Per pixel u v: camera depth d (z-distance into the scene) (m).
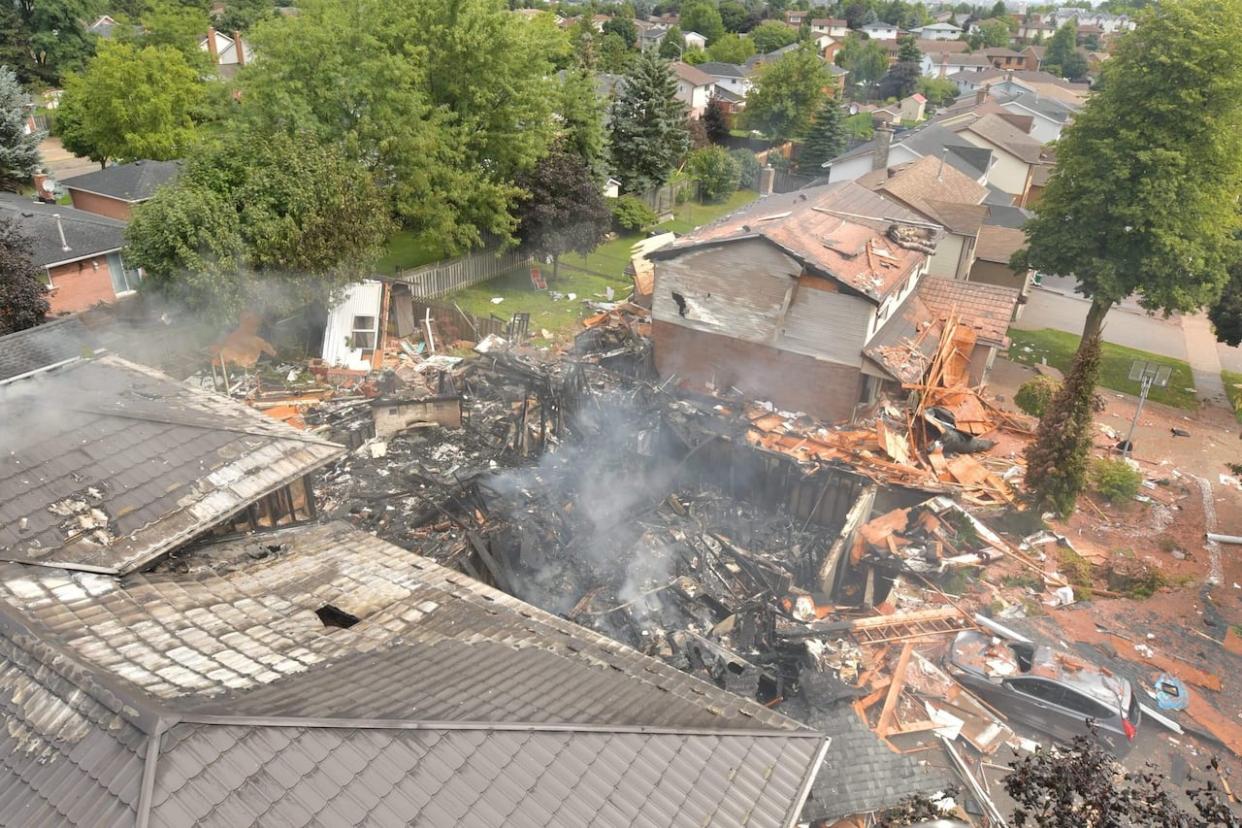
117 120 48.22
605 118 56.75
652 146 55.50
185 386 15.05
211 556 11.89
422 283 38.19
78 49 78.06
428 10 36.53
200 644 9.39
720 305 31.00
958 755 16.02
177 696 7.94
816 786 13.72
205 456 12.53
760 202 39.72
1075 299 48.78
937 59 137.62
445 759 7.78
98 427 12.46
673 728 9.01
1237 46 32.28
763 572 20.91
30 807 6.89
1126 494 26.42
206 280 27.06
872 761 14.41
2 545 10.15
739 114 88.12
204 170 29.92
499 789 7.70
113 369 15.18
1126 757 16.69
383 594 11.66
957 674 18.20
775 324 30.03
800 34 129.62
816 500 24.06
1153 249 34.31
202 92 50.25
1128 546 24.31
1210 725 17.59
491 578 18.69
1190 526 25.62
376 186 33.16
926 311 34.34
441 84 37.75
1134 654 19.58
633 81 54.59
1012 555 22.97
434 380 30.00
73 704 7.66
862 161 61.12
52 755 7.26
